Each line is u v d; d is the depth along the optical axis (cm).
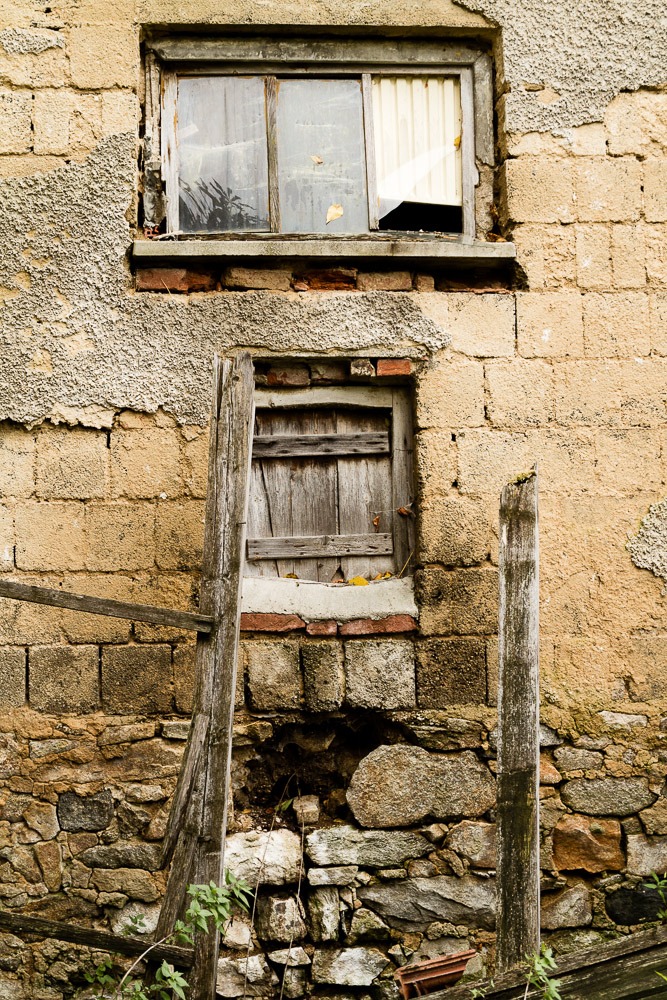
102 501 409
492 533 419
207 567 332
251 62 439
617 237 434
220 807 318
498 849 296
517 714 302
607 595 422
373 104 448
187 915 294
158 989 295
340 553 426
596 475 425
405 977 328
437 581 416
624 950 290
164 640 404
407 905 401
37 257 413
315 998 394
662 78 437
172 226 432
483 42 447
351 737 427
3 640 401
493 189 446
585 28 436
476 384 424
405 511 428
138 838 396
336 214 443
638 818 414
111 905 390
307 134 445
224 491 335
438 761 410
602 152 435
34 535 405
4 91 415
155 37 434
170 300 416
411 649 415
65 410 409
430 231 446
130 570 406
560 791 414
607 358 429
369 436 432
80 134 418
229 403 340
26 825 394
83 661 402
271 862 402
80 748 399
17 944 385
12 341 409
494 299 428
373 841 405
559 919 407
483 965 396
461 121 447
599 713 417
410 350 423
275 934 396
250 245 415
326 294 423
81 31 421
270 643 411
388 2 430
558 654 418
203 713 323
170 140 438
